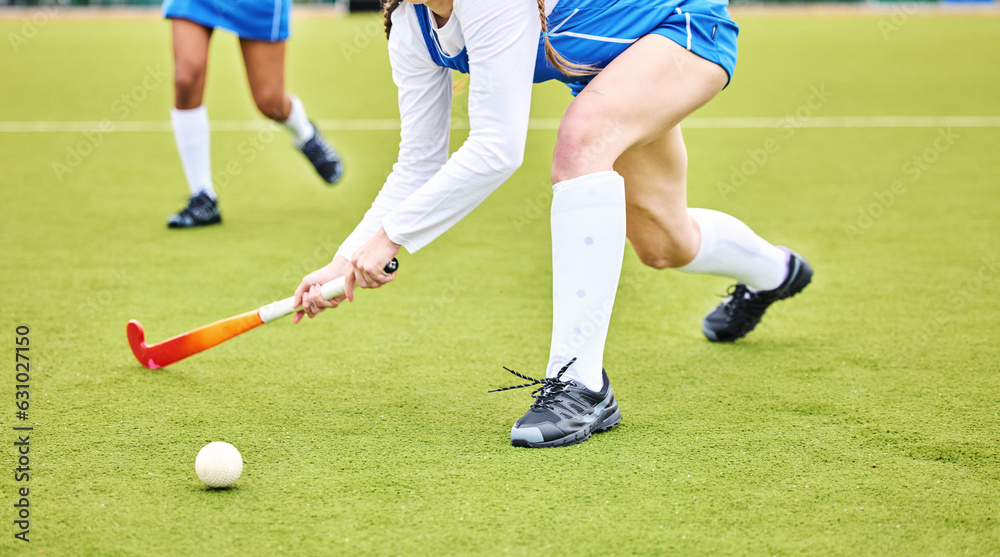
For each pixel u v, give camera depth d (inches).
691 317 211.6
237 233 292.5
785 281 184.1
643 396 162.9
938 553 108.6
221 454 124.2
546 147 448.5
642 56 136.6
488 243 282.5
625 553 108.7
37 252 266.4
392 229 135.9
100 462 135.0
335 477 129.7
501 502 121.6
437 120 147.7
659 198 160.4
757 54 867.4
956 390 163.6
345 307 219.6
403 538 112.3
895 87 633.6
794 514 118.2
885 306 215.3
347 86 673.0
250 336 197.8
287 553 108.9
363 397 163.0
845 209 315.3
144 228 296.8
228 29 295.7
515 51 127.3
